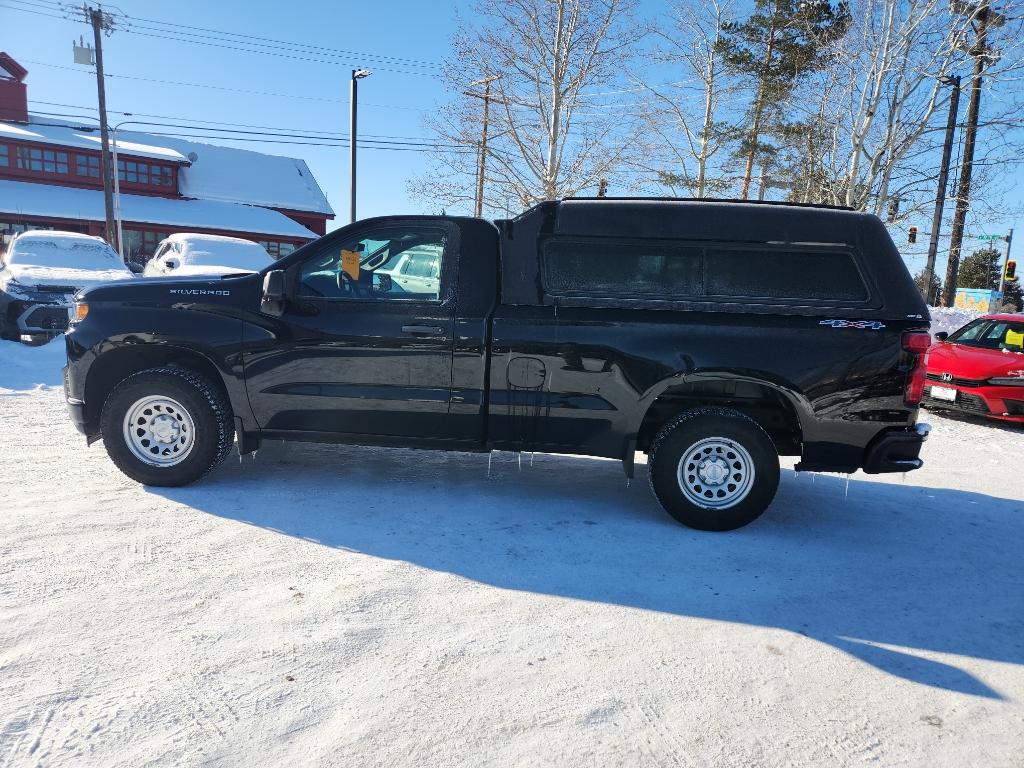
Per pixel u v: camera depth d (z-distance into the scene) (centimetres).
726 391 456
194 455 454
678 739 236
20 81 3647
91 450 551
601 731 237
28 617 291
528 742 230
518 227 450
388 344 444
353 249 458
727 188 2291
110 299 462
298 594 323
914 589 367
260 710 238
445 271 448
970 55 1645
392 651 280
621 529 433
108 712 233
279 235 3797
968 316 1792
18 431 603
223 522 408
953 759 233
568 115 2164
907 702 264
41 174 3494
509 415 445
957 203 1831
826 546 424
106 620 292
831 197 1859
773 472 429
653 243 439
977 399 878
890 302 424
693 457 434
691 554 398
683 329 425
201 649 273
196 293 460
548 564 374
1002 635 320
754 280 433
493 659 278
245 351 452
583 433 444
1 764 207
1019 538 459
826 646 303
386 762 217
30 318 1009
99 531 386
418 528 415
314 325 448
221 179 4078
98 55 2930
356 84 2453
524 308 439
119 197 3341
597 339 430
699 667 281
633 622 315
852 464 431
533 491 502
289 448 584
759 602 342
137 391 446
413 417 453
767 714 252
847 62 1725
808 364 419
